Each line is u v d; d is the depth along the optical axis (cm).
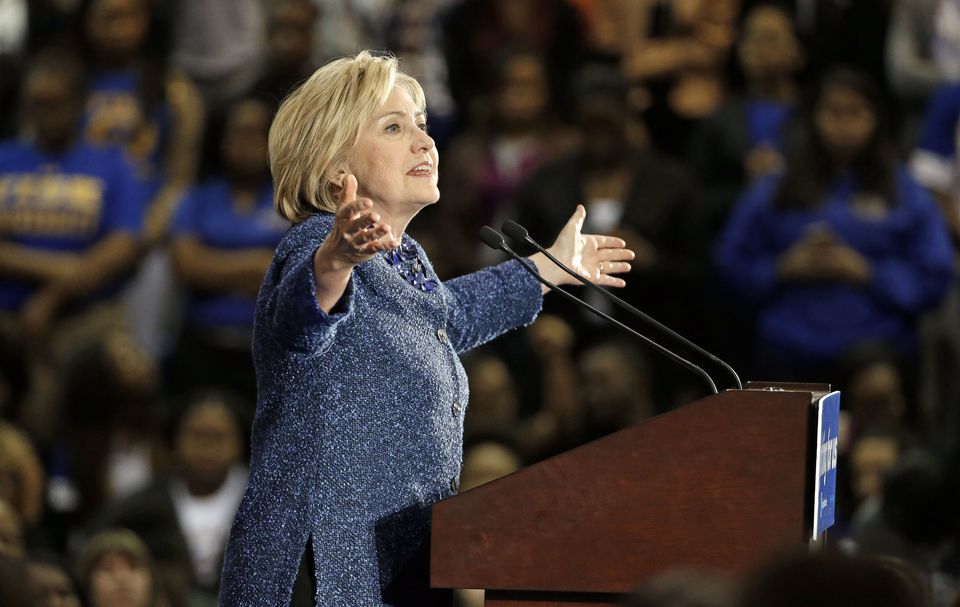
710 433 895
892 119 2883
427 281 1046
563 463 909
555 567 905
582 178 2597
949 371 2528
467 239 2722
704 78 2906
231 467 2280
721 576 569
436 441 982
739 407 893
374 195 1022
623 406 2417
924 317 2566
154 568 1922
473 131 2838
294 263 957
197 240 2697
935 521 2034
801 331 2505
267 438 971
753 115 2741
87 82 2803
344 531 951
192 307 2691
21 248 2703
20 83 3008
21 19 3195
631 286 2542
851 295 2502
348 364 966
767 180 2569
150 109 2820
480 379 2416
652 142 2894
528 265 1133
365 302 984
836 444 973
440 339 1017
